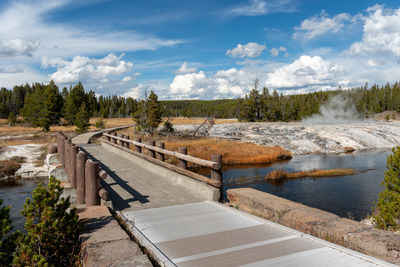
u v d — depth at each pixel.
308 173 20.75
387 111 111.25
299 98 136.88
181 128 49.44
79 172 6.12
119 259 3.18
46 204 4.05
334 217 4.62
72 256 3.90
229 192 6.77
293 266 3.14
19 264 3.49
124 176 9.44
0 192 15.84
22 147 30.34
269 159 27.59
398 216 6.84
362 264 3.18
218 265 3.20
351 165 24.52
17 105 139.38
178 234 4.27
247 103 82.19
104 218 4.69
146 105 40.44
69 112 71.06
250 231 4.36
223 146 31.92
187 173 7.81
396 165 7.16
